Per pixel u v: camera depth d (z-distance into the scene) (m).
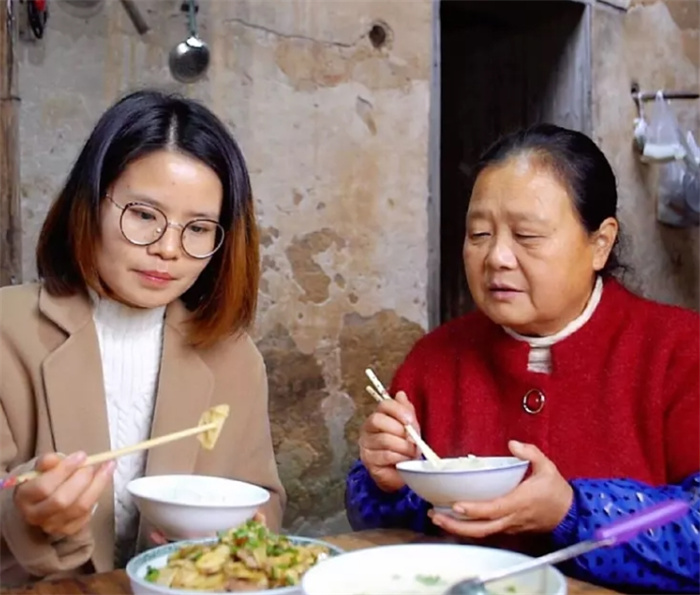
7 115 2.93
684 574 1.36
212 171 1.51
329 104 3.60
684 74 4.60
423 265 3.75
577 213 1.54
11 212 2.94
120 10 3.29
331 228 3.60
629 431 1.58
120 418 1.64
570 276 1.55
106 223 1.49
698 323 1.62
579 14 4.12
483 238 1.59
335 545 1.38
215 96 3.42
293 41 3.53
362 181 3.65
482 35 4.51
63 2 3.19
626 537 1.09
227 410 1.38
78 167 1.55
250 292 1.70
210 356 1.72
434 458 1.43
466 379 1.73
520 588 1.11
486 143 4.53
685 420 1.54
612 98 4.25
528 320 1.57
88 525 1.39
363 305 3.65
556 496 1.35
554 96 4.25
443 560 1.18
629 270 1.79
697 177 4.24
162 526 1.35
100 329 1.64
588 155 1.57
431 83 3.76
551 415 1.62
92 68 3.25
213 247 1.55
